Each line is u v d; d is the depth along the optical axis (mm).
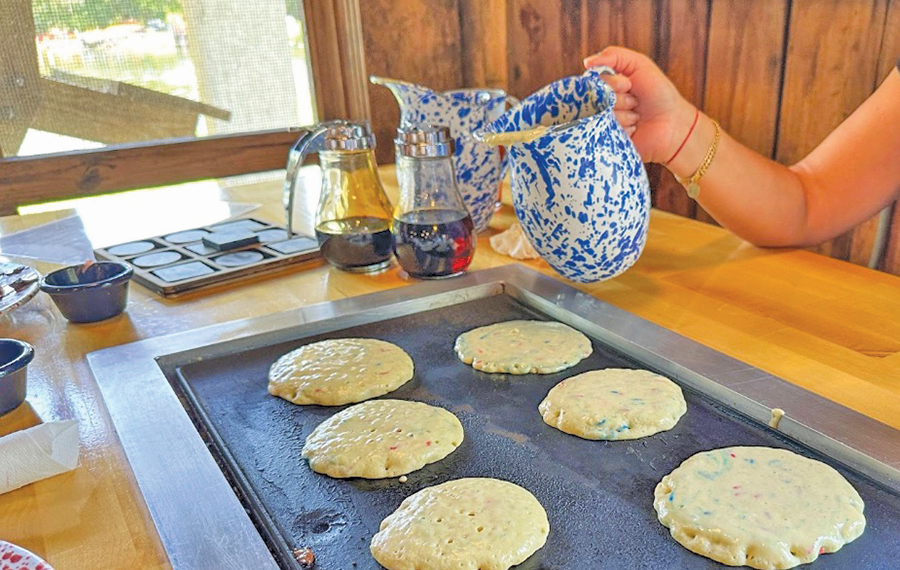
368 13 1830
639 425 671
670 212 1360
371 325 931
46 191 1738
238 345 871
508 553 532
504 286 1005
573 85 916
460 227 1011
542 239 896
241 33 1876
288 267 1148
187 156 1848
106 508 589
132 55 1797
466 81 1967
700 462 614
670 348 778
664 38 1271
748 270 1026
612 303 933
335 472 640
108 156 1764
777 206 1051
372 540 561
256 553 510
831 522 533
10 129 1730
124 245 1274
